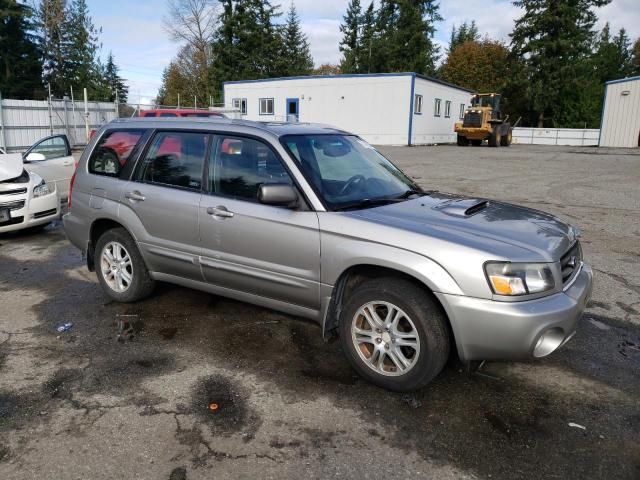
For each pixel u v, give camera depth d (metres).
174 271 4.47
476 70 58.41
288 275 3.71
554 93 48.00
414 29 53.84
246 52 54.62
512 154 25.03
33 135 23.39
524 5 49.38
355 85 32.69
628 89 33.09
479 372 3.63
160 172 4.50
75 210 5.09
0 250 7.06
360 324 3.46
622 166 18.72
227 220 3.96
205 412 3.14
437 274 3.07
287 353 3.93
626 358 3.88
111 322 4.51
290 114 35.25
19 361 3.78
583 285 3.41
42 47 46.50
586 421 3.08
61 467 2.64
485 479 2.58
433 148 29.83
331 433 2.94
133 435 2.91
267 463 2.69
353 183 3.96
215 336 4.23
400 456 2.75
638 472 2.63
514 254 3.07
